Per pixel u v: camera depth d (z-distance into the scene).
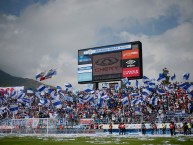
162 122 51.66
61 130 56.19
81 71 70.50
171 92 61.59
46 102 63.59
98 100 63.91
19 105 73.19
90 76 69.06
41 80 68.25
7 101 78.50
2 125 60.22
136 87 68.75
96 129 56.06
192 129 48.66
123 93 68.00
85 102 66.69
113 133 55.19
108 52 67.50
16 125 58.69
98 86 70.00
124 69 64.75
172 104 58.62
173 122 46.38
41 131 56.25
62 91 74.25
